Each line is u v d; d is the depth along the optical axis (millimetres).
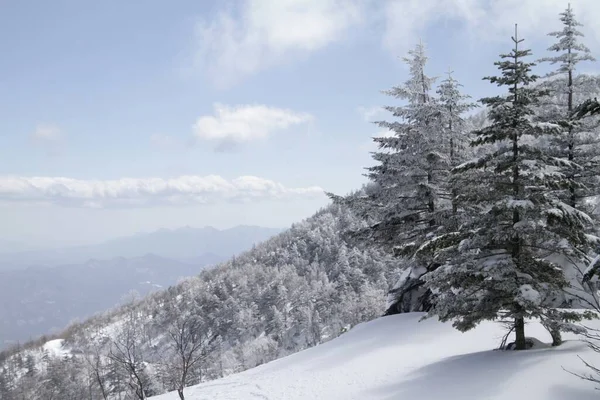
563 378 9234
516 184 11641
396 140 23047
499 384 9773
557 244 12758
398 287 26297
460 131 23453
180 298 161375
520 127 11312
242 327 124250
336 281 139125
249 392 16594
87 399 52031
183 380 16938
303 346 108500
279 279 146375
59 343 130875
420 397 10438
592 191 19500
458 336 16641
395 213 23203
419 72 23719
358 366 15906
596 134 20031
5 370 93500
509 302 11570
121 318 143125
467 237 12820
